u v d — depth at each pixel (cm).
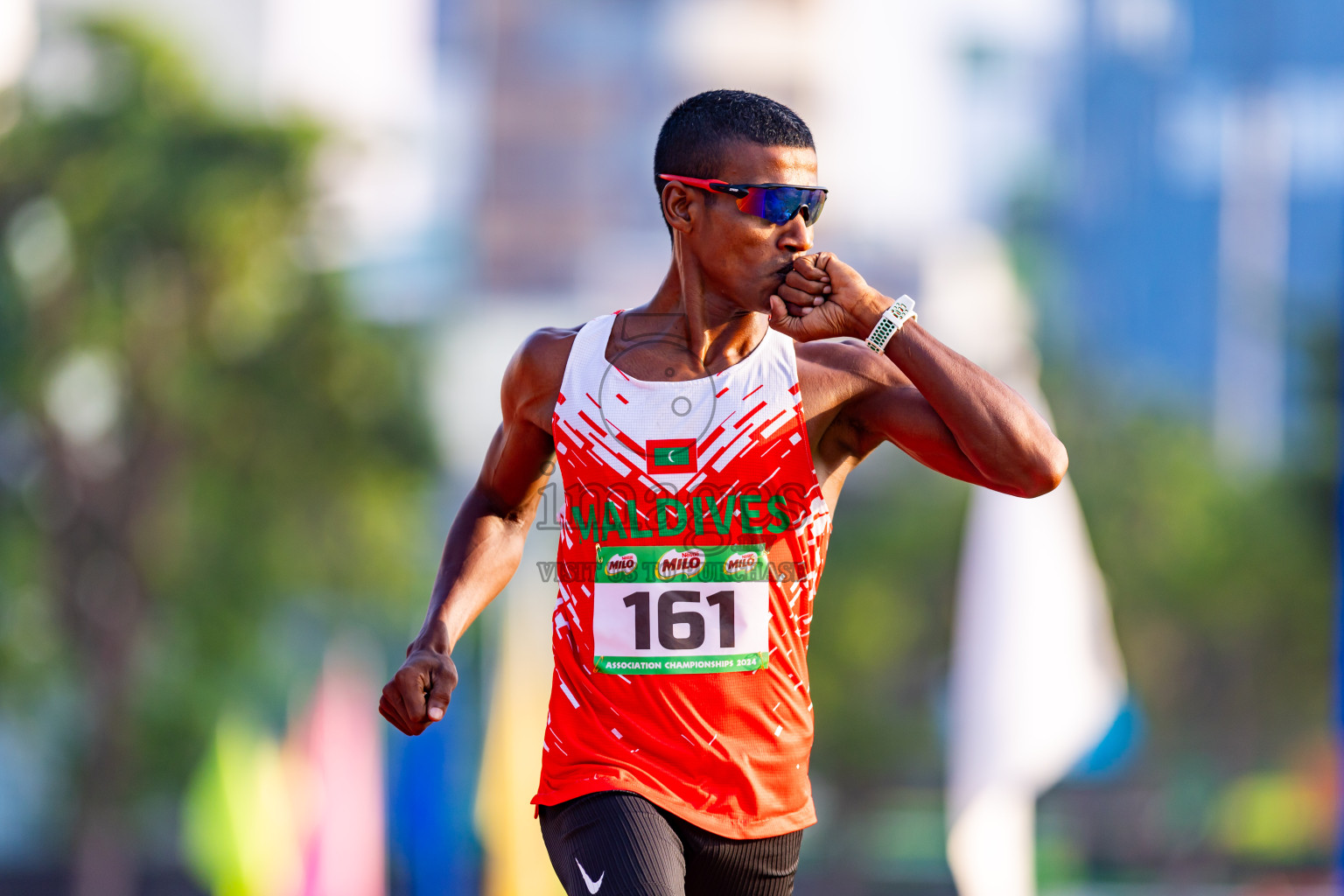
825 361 1152
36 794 11881
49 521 10594
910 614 11581
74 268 10362
